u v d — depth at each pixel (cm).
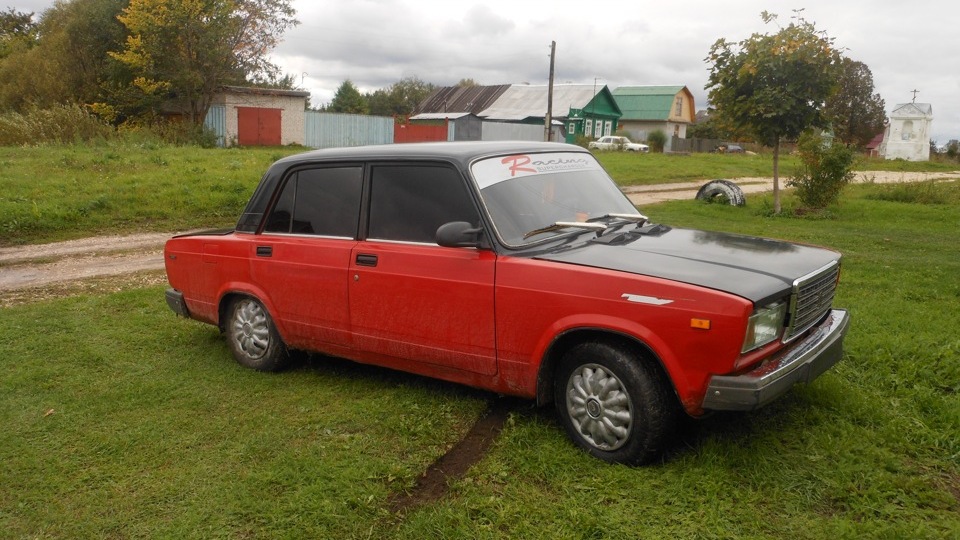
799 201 1805
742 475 358
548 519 328
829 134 1736
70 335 634
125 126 3678
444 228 398
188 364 556
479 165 434
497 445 401
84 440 421
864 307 665
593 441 384
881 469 363
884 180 2983
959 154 6412
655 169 2966
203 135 3284
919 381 475
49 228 1254
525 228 421
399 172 459
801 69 1539
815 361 376
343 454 397
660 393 360
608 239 430
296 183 513
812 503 335
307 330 502
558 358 404
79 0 4025
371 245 461
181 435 427
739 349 333
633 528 318
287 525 332
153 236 1245
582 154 517
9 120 2483
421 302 435
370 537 321
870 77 6662
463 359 428
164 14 3497
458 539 314
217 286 554
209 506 349
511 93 6500
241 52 3838
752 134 1627
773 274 369
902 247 1134
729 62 1611
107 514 345
